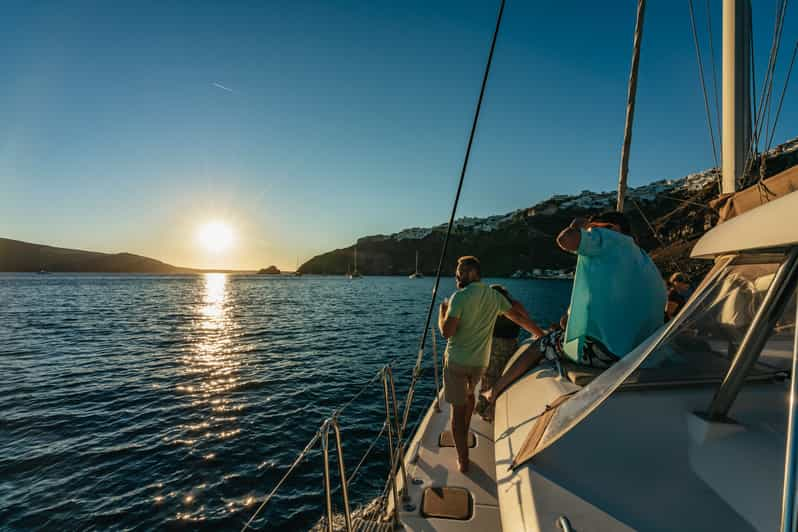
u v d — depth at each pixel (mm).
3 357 21297
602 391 1901
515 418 2762
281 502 7539
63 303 59469
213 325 34969
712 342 1851
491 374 4375
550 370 3088
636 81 3713
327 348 23609
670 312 4016
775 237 1276
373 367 18328
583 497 1638
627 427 1891
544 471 1834
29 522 7172
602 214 2943
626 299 2568
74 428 11188
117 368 18500
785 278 1425
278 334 29484
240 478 8359
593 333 2705
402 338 27500
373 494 7668
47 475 8633
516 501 1809
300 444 9891
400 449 3070
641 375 2062
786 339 1668
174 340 26672
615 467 1725
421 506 2797
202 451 9586
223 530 6875
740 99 3812
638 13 3598
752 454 1552
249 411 12344
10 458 9406
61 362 19969
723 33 3926
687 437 1747
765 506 1365
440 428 4031
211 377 16641
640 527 1458
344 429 10648
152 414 12219
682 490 1542
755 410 1684
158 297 75625
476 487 2996
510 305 3477
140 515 7285
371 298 74125
